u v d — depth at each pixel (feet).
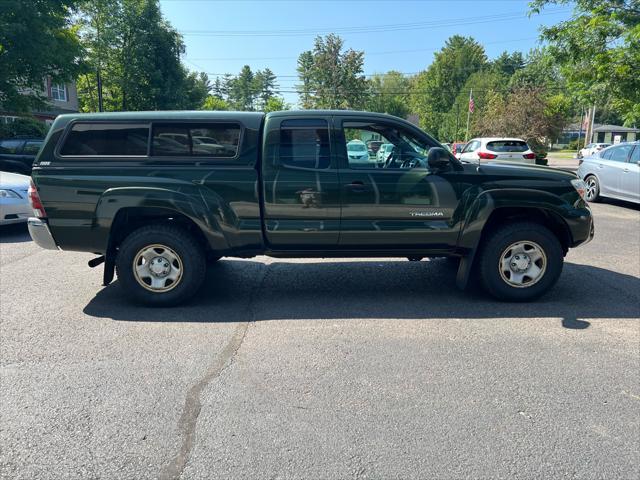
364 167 16.56
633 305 17.08
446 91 263.90
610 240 27.84
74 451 9.12
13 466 8.71
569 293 18.39
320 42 192.75
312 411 10.41
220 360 12.80
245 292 18.58
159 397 10.96
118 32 120.67
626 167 38.86
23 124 74.59
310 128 16.42
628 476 8.51
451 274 20.92
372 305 17.11
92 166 16.05
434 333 14.60
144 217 17.07
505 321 15.58
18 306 16.97
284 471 8.59
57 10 62.90
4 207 27.84
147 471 8.60
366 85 198.49
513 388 11.39
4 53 58.85
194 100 149.07
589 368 12.38
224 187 16.16
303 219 16.43
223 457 8.95
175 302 16.76
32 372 12.13
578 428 9.87
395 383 11.60
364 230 16.56
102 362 12.68
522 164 18.61
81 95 134.41
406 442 9.37
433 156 15.96
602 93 43.09
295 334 14.53
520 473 8.57
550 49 44.60
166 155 16.21
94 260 17.62
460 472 8.57
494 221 17.70
